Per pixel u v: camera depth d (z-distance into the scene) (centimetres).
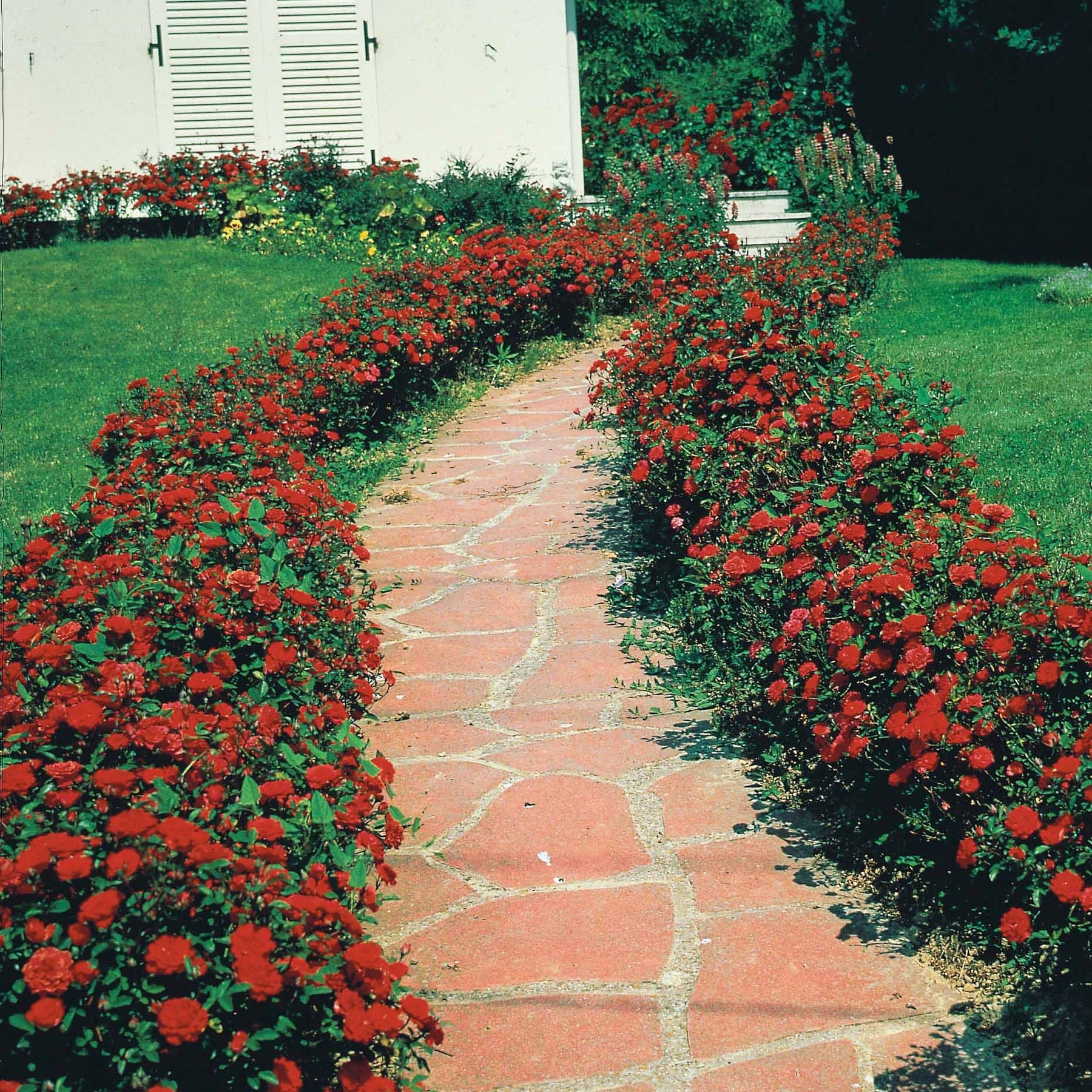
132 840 239
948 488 456
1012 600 339
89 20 1558
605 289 1225
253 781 279
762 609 438
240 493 519
